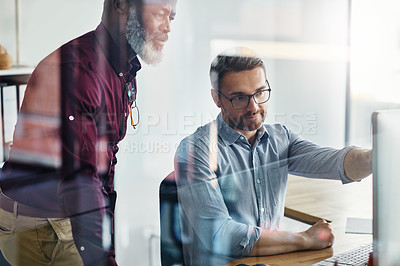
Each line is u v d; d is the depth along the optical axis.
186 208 1.93
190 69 1.94
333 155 2.17
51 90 1.65
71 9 1.66
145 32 1.80
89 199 1.74
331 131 2.52
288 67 2.31
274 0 2.26
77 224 1.73
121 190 1.82
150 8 1.81
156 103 1.86
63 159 1.69
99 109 1.74
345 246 1.67
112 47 1.75
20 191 1.63
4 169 1.59
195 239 1.92
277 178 2.12
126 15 1.76
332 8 2.58
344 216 1.96
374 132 1.36
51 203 1.68
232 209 2.02
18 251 1.65
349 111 2.59
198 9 1.93
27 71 1.60
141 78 1.83
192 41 1.94
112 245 1.80
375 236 1.40
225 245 1.87
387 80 2.76
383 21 2.81
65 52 1.66
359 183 2.15
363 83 2.69
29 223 1.66
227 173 2.01
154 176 1.88
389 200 1.38
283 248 1.68
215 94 2.00
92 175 1.74
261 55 2.18
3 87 1.55
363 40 2.71
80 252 1.74
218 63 2.01
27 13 1.59
